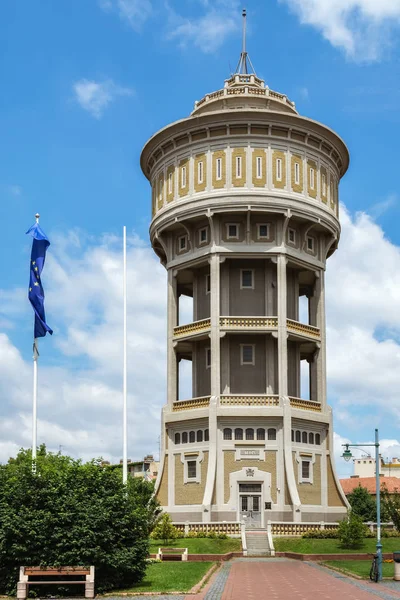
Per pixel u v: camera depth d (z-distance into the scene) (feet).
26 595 91.09
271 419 197.77
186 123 210.79
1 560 95.09
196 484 198.59
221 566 140.56
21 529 94.12
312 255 217.97
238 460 196.34
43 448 202.59
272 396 199.31
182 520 197.88
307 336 210.59
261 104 219.61
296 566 141.69
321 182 216.33
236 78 230.68
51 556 94.27
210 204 205.46
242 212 204.74
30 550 94.22
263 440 197.26
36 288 133.80
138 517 101.40
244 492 195.11
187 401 206.39
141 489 208.33
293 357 214.48
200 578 109.40
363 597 92.84
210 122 208.74
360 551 163.22
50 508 96.63
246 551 168.35
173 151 216.54
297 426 201.98
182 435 206.49
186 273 221.66
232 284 212.64
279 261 205.77
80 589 94.12
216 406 197.47
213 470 194.49
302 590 100.42
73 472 102.83
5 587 94.79
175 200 213.25
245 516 193.36
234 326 202.90
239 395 199.52
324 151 218.59
